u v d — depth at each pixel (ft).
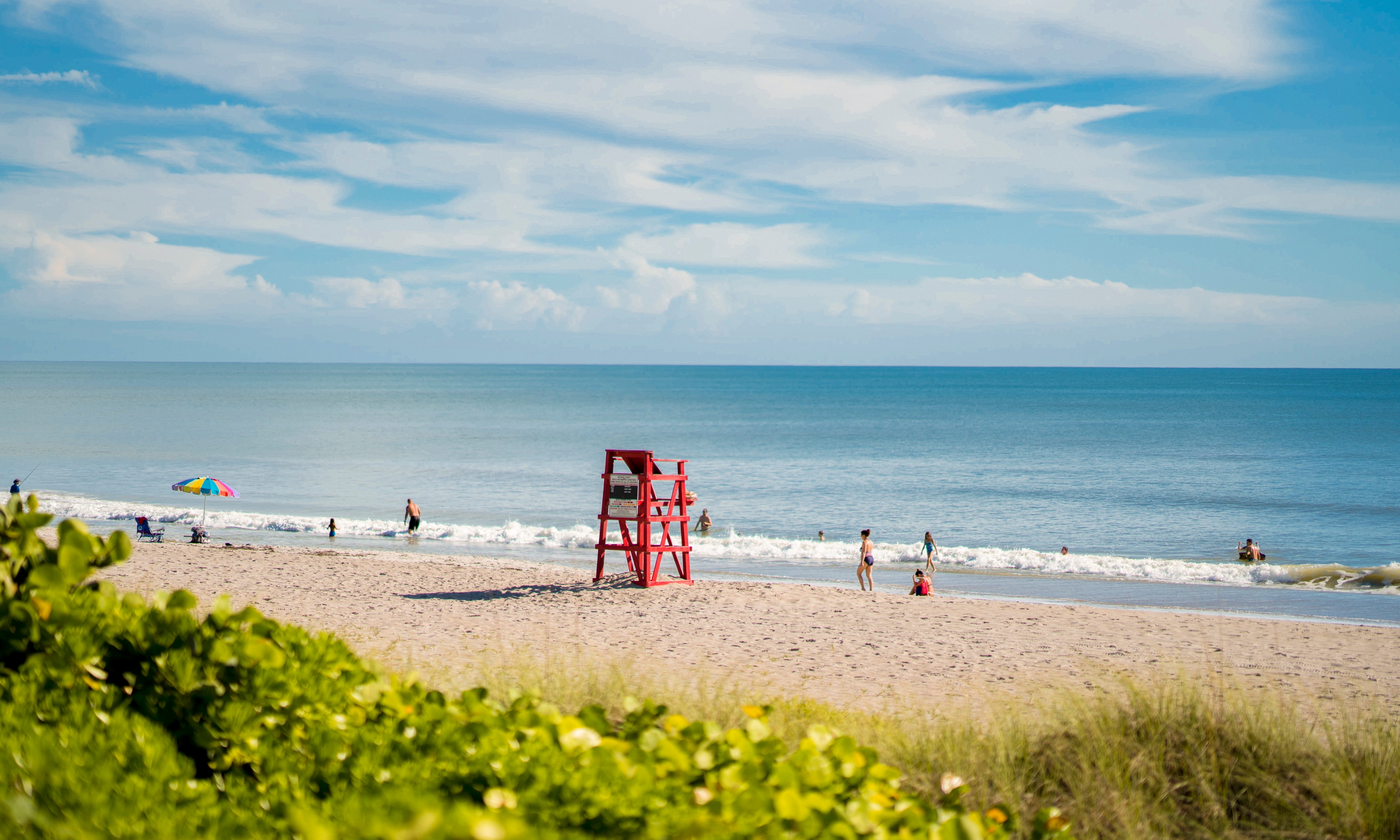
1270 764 16.55
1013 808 14.69
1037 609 57.62
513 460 223.92
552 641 42.75
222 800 8.50
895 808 10.43
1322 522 138.41
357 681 11.41
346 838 6.61
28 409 415.44
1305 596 78.18
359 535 110.73
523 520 133.49
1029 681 36.94
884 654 42.57
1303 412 456.45
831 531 128.57
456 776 8.91
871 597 60.03
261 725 9.60
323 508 143.02
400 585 62.23
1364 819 14.65
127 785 7.62
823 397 643.86
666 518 62.34
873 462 226.58
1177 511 148.36
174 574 63.10
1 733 7.98
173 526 111.86
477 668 29.86
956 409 492.95
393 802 7.53
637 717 11.95
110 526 109.50
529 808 8.14
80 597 10.37
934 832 9.59
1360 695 35.88
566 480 184.65
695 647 42.45
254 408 450.71
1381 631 52.42
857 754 11.37
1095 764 16.48
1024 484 184.34
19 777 7.32
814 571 90.07
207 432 300.20
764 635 46.47
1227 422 384.88
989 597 77.46
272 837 7.61
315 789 8.80
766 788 9.41
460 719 10.55
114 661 9.97
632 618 50.52
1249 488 177.88
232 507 141.69
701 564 93.09
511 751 9.36
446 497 158.92
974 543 119.34
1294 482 188.85
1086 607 58.90
